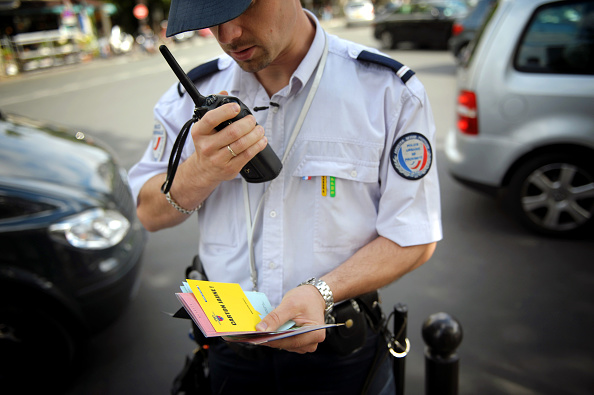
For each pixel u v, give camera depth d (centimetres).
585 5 321
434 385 167
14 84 1444
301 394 121
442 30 1253
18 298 226
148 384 248
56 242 229
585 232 359
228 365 123
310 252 111
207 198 118
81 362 263
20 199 229
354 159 108
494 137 350
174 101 120
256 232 113
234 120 88
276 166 99
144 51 2061
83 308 237
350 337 113
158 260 362
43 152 271
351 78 109
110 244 246
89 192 252
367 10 2267
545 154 349
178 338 279
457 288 312
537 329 272
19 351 234
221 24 92
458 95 370
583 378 238
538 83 333
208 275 122
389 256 108
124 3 2706
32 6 1869
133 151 639
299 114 109
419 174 107
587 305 290
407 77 107
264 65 100
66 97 1066
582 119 327
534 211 372
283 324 94
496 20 346
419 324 282
